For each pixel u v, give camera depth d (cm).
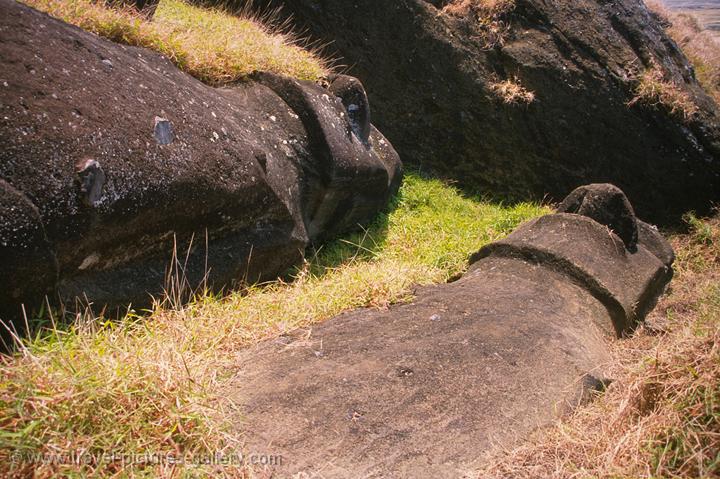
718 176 770
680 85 792
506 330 371
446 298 415
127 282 329
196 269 366
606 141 776
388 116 779
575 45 781
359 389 300
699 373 266
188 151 354
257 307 368
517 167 782
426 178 754
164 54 480
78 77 320
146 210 324
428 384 313
